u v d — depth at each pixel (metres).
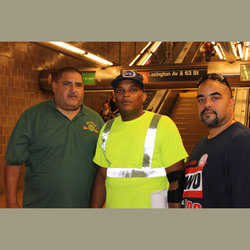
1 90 7.40
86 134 2.48
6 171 2.41
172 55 13.49
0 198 6.74
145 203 1.88
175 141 1.92
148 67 8.41
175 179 1.87
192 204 1.71
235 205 1.44
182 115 10.93
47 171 2.34
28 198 2.39
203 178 1.67
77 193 2.36
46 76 8.57
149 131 1.95
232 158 1.52
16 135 2.38
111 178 1.99
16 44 7.88
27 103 8.30
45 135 2.38
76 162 2.38
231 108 1.73
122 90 2.01
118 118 2.18
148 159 1.92
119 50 13.47
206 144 1.78
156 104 9.82
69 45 7.41
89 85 8.99
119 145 2.01
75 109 2.46
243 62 7.63
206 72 7.86
